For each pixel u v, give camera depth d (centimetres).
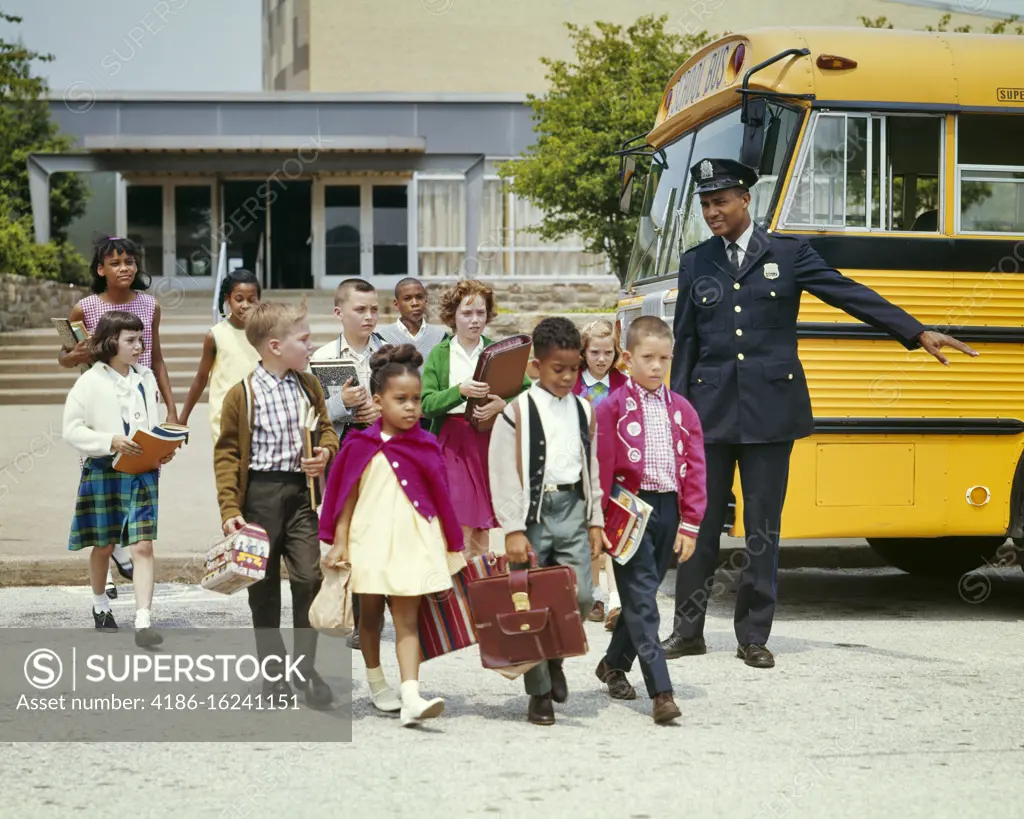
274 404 601
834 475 806
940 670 682
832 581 1041
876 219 818
